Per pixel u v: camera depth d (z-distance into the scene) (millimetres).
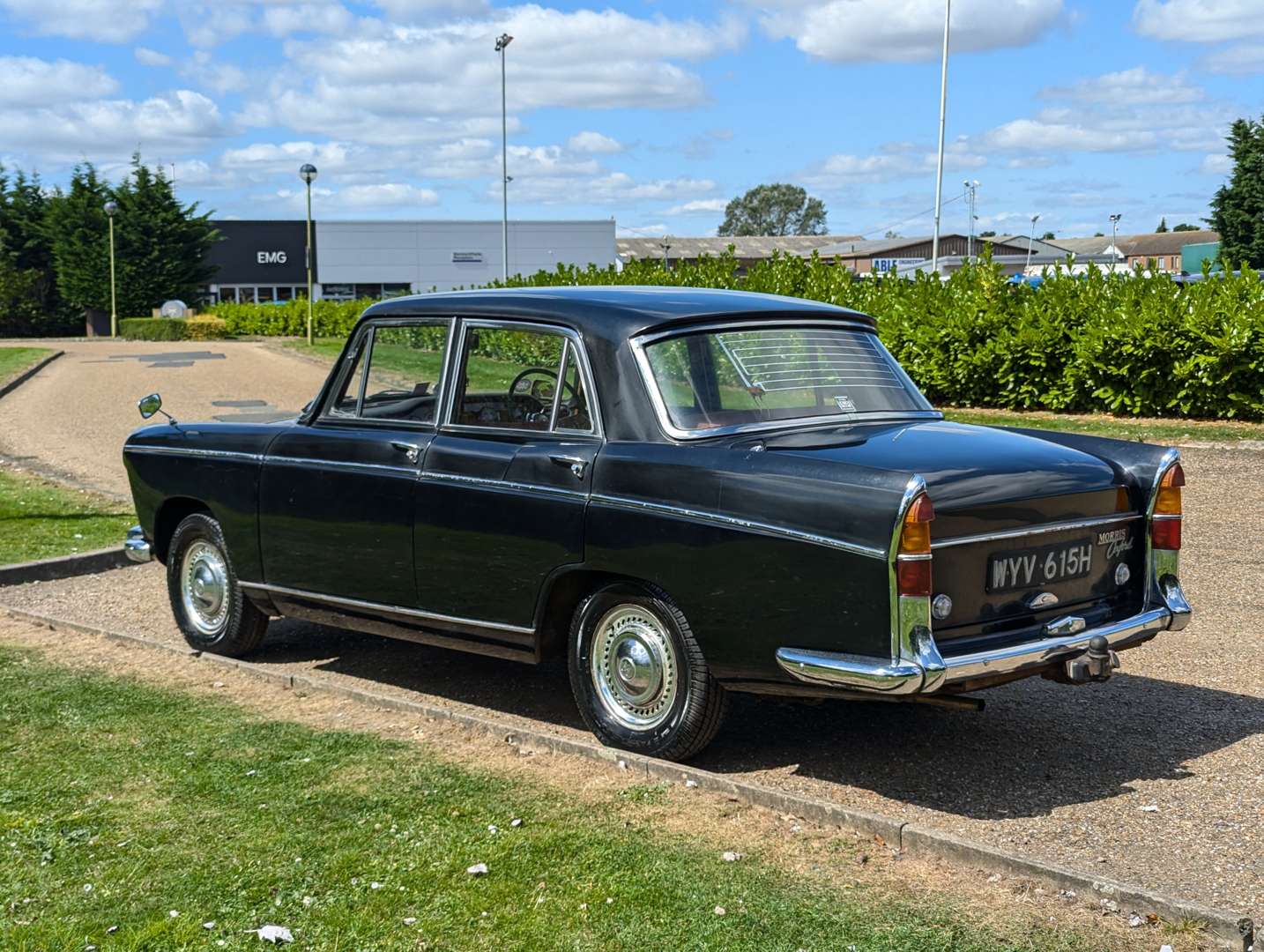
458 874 4113
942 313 18141
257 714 5844
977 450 4789
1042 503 4680
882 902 3879
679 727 4961
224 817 4621
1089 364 16094
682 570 4805
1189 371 15039
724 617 4723
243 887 4070
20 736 5570
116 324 62969
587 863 4172
